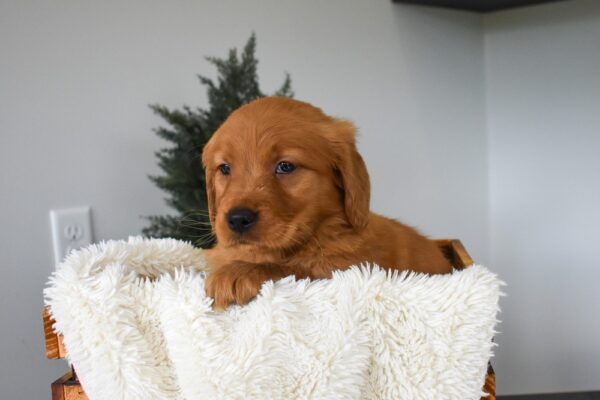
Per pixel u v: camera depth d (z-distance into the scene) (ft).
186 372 3.01
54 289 3.28
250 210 3.39
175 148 5.96
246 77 5.87
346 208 3.77
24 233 6.17
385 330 3.00
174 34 6.68
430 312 2.96
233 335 3.01
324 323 2.95
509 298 8.04
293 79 7.20
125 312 3.18
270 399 2.89
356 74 7.36
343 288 2.99
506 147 7.86
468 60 7.73
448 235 8.03
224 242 3.52
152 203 6.80
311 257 3.74
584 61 6.90
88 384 3.25
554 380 7.84
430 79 7.62
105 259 3.51
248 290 3.11
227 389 2.87
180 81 6.79
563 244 7.47
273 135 3.59
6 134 5.99
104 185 6.55
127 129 6.59
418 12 7.41
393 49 7.41
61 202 6.34
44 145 6.20
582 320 7.48
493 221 8.17
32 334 6.27
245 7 6.93
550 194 7.50
